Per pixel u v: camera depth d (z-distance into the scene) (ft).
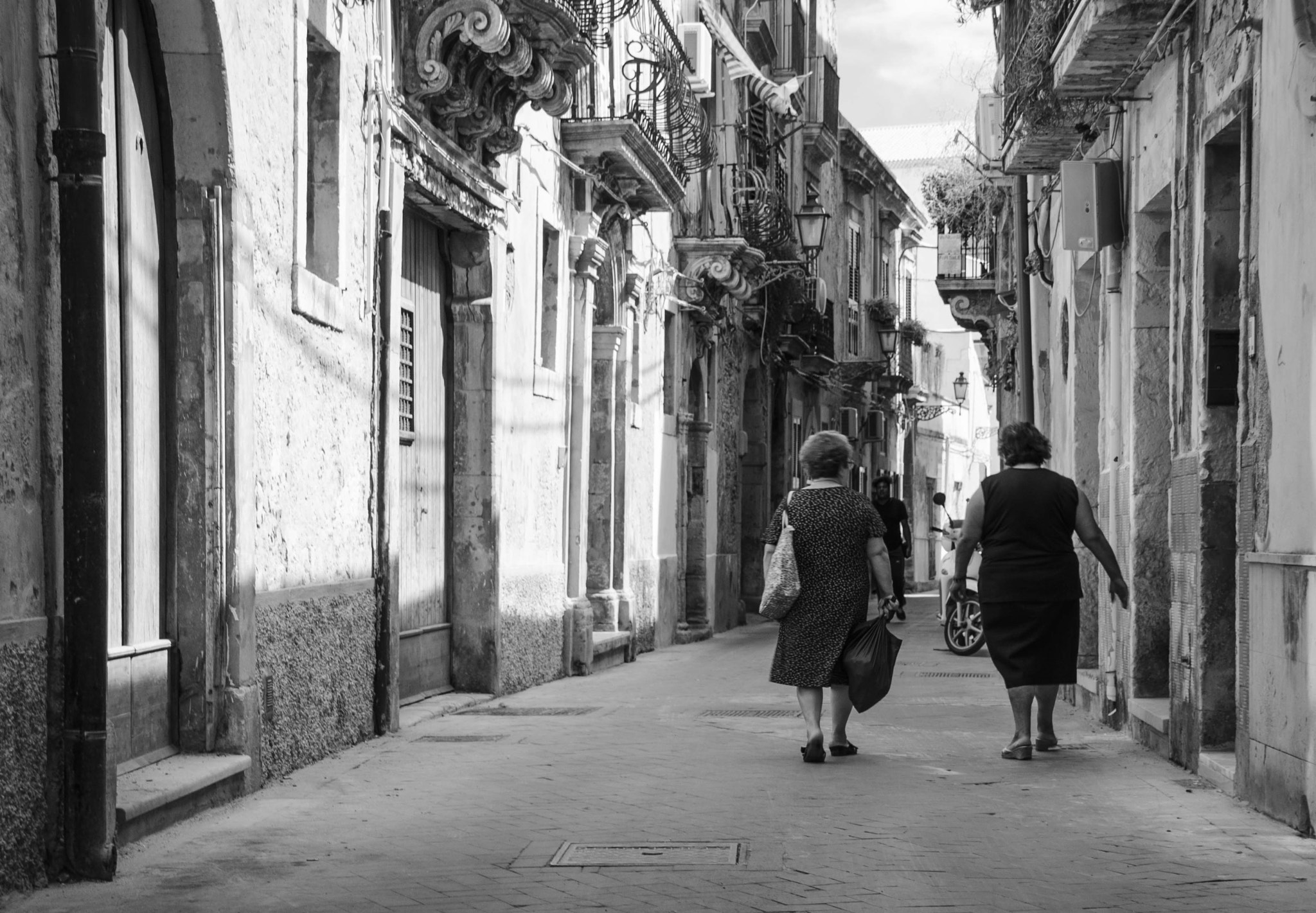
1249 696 25.25
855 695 30.83
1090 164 36.73
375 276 36.35
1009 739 34.55
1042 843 22.36
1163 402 35.06
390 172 36.88
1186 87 29.53
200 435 26.68
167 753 26.37
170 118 26.63
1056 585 31.22
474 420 44.78
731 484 87.86
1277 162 23.76
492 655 44.65
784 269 89.56
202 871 20.81
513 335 47.09
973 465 195.93
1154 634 34.83
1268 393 24.21
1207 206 28.45
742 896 19.16
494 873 20.59
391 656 36.04
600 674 54.75
